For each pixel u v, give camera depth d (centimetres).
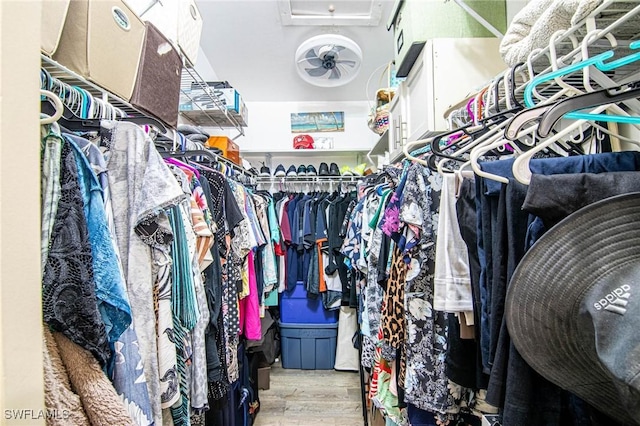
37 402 37
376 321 155
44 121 45
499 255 60
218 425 128
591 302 39
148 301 65
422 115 139
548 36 62
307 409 214
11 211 35
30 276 37
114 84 87
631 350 33
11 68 35
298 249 269
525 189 57
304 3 192
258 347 228
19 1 37
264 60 254
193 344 83
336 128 327
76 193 50
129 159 66
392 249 127
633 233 38
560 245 42
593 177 46
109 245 55
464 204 75
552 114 47
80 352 47
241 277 146
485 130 77
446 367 89
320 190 304
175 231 77
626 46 60
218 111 225
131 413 57
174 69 116
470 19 136
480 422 96
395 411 133
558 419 50
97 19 81
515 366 51
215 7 194
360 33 219
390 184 147
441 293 81
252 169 266
